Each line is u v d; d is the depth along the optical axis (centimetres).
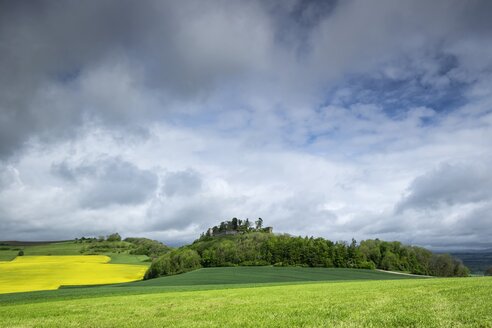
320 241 14975
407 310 1862
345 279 9250
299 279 9106
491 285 2961
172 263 13600
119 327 1856
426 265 14450
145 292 5025
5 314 2750
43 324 2086
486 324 1435
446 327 1422
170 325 1814
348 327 1513
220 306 2638
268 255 15062
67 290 6188
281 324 1661
